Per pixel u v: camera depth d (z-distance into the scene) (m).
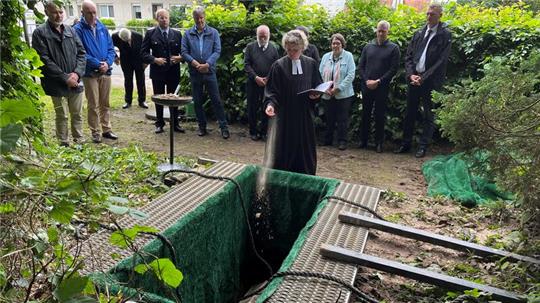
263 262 4.09
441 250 3.01
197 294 2.98
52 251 1.55
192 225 2.83
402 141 6.73
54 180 1.31
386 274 2.62
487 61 6.26
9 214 1.27
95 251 2.23
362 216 3.09
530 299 2.18
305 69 4.18
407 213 3.71
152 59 6.83
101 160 4.48
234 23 7.54
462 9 7.19
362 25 7.04
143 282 2.22
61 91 5.28
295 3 7.53
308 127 4.32
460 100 2.95
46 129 4.58
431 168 5.39
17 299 1.27
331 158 6.25
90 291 1.46
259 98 6.88
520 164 2.85
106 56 6.16
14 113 0.99
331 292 2.20
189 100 4.60
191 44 6.58
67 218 1.24
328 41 7.13
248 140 7.02
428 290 2.46
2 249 1.29
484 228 3.50
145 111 8.70
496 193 4.53
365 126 6.64
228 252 3.55
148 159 4.92
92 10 5.85
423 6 9.20
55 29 5.15
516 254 2.79
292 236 4.00
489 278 2.63
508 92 2.79
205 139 6.95
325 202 3.40
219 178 3.69
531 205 2.96
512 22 6.52
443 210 3.84
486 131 2.87
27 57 2.72
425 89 6.03
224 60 7.76
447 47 5.82
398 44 6.67
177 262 2.65
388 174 5.60
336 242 2.76
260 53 6.48
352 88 6.46
